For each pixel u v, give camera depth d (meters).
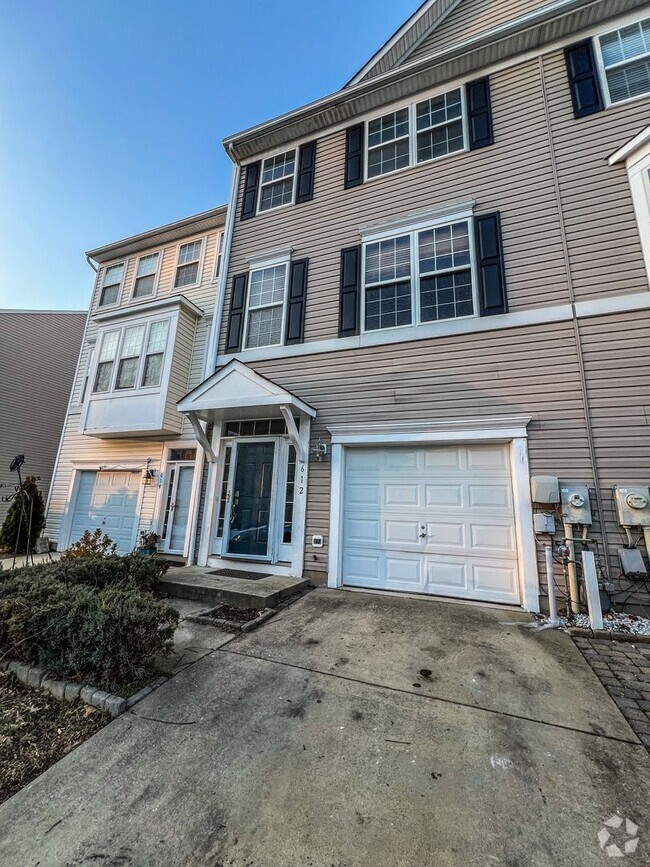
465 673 2.92
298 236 7.05
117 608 2.82
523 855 1.50
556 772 1.93
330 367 6.17
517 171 5.61
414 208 6.18
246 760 2.03
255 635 3.67
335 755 2.06
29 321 12.94
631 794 1.79
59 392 13.66
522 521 4.64
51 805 1.76
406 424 5.49
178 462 8.12
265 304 7.03
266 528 6.06
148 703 2.56
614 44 5.43
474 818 1.67
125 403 8.34
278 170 7.67
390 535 5.35
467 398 5.26
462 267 5.64
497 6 6.58
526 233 5.38
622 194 4.99
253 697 2.62
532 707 2.49
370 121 6.92
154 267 10.21
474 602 4.74
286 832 1.60
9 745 2.16
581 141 5.35
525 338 5.11
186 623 3.97
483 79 6.11
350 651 3.31
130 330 8.87
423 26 6.92
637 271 4.75
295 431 5.73
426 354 5.60
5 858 1.51
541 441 4.77
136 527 8.20
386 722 2.33
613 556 4.24
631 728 2.27
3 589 3.44
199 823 1.65
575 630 3.66
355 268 6.37
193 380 8.59
